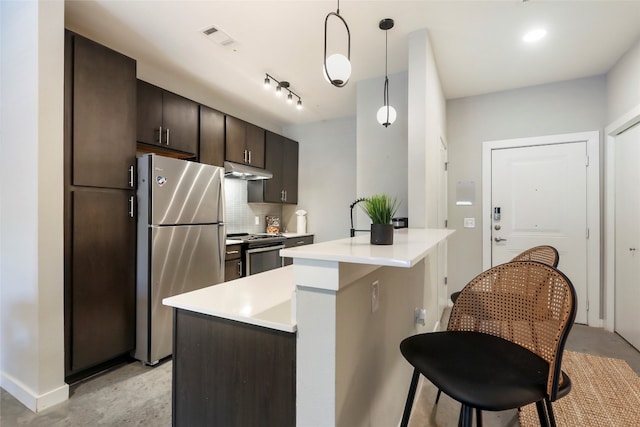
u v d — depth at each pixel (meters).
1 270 1.99
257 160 4.09
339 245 1.13
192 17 2.24
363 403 1.12
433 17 2.18
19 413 1.76
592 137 3.07
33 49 1.80
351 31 2.37
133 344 2.36
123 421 1.69
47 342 1.82
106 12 2.17
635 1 1.99
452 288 3.64
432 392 1.99
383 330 1.35
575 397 1.85
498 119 3.45
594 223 3.06
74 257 2.02
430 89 2.46
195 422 1.17
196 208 2.63
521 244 3.37
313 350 0.94
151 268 2.31
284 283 1.52
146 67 2.98
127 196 2.32
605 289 3.00
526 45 2.52
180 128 3.06
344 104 4.00
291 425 0.98
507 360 1.04
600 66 2.87
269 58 2.83
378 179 3.08
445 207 3.54
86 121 2.08
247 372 1.06
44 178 1.80
